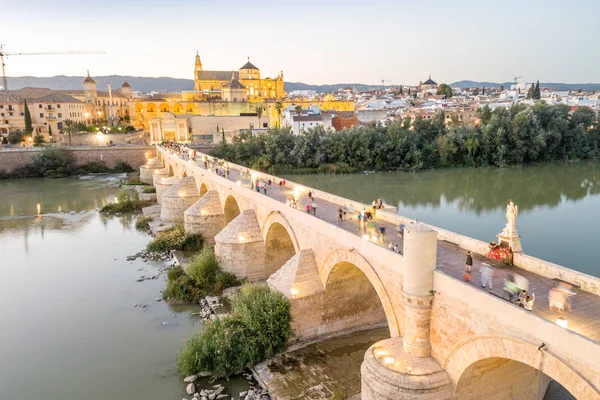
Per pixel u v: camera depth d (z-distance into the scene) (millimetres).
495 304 16484
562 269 19078
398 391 19203
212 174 56250
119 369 29125
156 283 43344
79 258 51594
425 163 119500
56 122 148750
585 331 14930
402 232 27031
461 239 24328
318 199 40000
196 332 33625
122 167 123688
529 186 90562
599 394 12969
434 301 19734
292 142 123688
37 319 36500
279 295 30375
